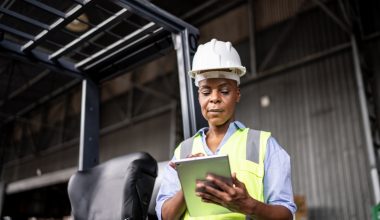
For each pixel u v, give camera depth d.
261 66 9.61
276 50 9.49
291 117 8.80
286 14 9.53
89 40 2.47
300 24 9.23
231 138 1.45
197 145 1.50
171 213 1.35
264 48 9.74
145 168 1.85
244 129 1.46
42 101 11.48
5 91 8.53
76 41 2.43
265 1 10.05
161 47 2.50
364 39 8.12
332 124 8.11
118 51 2.59
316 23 8.94
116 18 2.23
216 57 1.47
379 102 7.55
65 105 14.90
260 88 9.58
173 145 10.67
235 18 10.54
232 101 1.46
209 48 1.51
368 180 7.32
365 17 8.32
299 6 9.31
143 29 2.36
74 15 2.17
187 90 2.19
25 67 7.41
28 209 7.55
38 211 7.71
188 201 1.27
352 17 8.08
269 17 9.86
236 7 10.58
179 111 10.97
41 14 2.60
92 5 2.11
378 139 7.25
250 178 1.32
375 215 5.44
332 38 8.55
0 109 11.76
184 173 1.16
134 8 2.12
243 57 10.09
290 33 9.37
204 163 1.11
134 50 2.59
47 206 7.93
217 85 1.45
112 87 13.77
